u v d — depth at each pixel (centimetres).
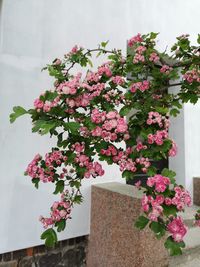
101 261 253
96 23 299
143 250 213
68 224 261
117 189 253
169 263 242
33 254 246
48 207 252
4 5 238
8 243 230
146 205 123
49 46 263
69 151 150
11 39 241
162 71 203
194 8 421
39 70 255
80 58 216
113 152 140
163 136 134
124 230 229
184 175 389
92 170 146
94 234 265
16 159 238
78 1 286
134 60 200
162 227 122
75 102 146
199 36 199
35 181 158
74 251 269
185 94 196
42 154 252
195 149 404
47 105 136
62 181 160
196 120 410
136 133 145
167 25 378
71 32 279
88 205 274
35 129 127
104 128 138
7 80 237
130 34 330
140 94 189
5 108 235
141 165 137
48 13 264
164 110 168
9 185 233
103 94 163
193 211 340
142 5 348
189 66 203
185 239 276
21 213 238
